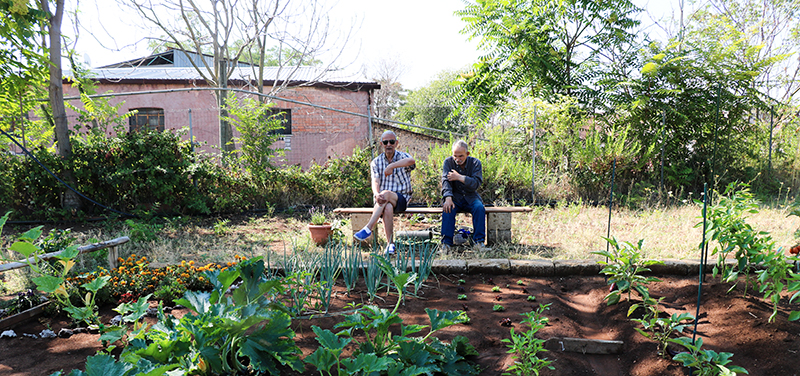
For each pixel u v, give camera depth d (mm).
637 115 8484
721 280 3201
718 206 3002
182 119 12852
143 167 7234
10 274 3947
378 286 3605
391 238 4777
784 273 2562
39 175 6793
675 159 8445
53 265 3664
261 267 2219
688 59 8562
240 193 7770
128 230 6184
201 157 7840
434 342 2348
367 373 1777
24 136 7773
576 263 3943
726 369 1921
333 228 5215
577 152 8211
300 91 12945
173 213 7445
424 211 5078
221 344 2053
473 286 3682
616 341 2539
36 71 6926
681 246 4469
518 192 8148
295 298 3057
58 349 2557
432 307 3168
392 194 4797
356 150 8406
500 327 2805
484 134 10016
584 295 3510
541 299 3312
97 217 7039
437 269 3990
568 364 2381
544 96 9422
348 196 8109
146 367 1740
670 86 8648
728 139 8531
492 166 8094
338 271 3637
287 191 8102
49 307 3064
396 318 2127
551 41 10055
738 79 8461
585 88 8906
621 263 3094
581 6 9828
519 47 9609
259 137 8227
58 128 7137
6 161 6812
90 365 1597
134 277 3502
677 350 2363
